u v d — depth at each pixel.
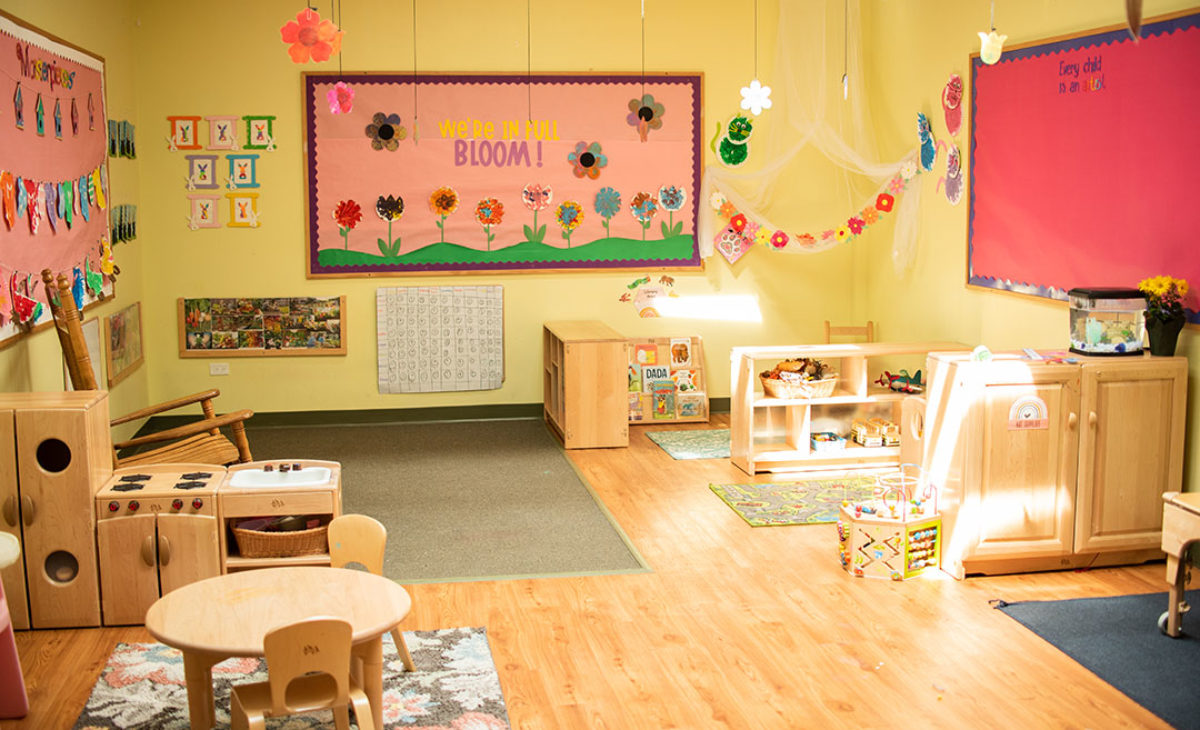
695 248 8.39
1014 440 4.87
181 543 4.48
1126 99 5.37
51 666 4.11
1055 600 4.69
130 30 7.52
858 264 8.52
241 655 3.10
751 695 3.83
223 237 7.88
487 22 7.96
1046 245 6.07
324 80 7.82
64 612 4.46
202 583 3.61
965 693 3.84
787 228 8.41
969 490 4.88
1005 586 4.87
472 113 8.02
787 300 8.53
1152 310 5.02
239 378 8.03
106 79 6.83
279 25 7.76
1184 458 5.13
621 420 7.47
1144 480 5.00
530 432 7.95
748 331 8.52
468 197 8.10
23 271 5.17
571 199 8.22
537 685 3.92
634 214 8.28
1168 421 4.97
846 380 7.09
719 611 4.58
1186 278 5.02
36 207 5.37
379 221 8.02
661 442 7.60
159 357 7.93
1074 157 5.79
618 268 8.33
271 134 7.84
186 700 3.82
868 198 8.35
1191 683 3.91
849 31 7.88
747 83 8.27
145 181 7.76
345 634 3.07
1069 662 4.09
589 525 5.75
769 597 4.73
